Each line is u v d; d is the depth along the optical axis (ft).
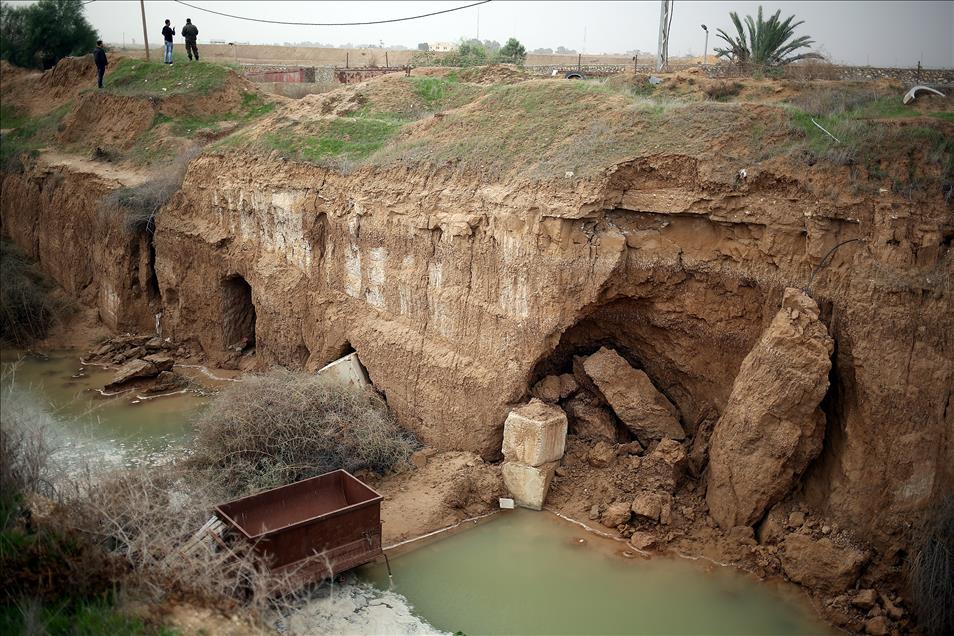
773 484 44.83
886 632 39.09
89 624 33.58
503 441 52.29
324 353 68.85
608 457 51.67
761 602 42.16
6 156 118.73
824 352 42.91
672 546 46.85
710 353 52.13
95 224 93.91
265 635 35.09
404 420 60.70
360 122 80.28
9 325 87.20
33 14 160.15
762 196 48.55
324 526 41.34
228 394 57.41
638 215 52.49
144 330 89.61
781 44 86.89
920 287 41.73
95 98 119.44
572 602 42.27
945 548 38.11
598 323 55.88
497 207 55.31
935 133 45.78
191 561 36.99
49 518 37.22
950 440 40.01
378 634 39.22
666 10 90.94
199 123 111.04
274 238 75.05
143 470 45.68
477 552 46.68
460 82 96.73
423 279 60.34
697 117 54.03
